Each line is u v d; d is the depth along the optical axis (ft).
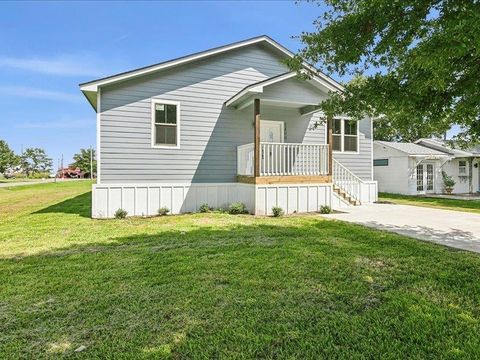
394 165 58.54
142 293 10.18
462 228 21.65
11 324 8.25
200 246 16.47
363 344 7.20
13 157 132.16
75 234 19.86
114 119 28.73
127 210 28.81
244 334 7.63
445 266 12.93
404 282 11.13
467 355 6.75
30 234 19.89
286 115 35.17
